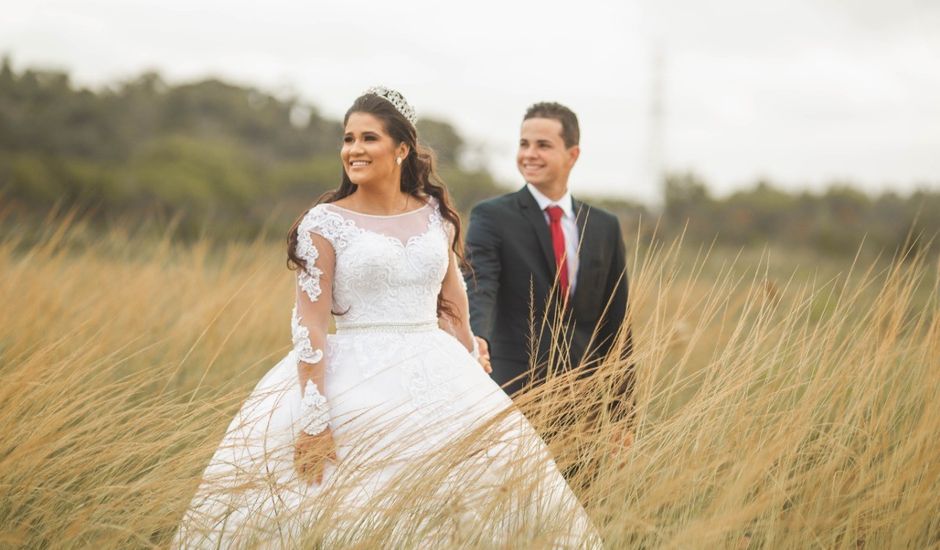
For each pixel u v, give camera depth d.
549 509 3.09
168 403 3.50
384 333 3.45
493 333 4.14
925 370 3.49
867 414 3.46
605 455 3.30
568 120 4.14
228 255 6.88
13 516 3.07
